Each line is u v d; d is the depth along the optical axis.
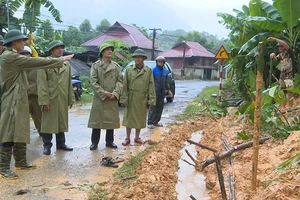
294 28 8.15
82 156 5.55
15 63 4.30
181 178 4.51
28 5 11.24
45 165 5.04
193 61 42.91
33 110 6.43
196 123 8.17
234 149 4.47
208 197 3.89
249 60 9.48
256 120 3.29
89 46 33.28
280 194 2.97
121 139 6.82
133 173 4.61
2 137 4.39
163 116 9.75
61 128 5.71
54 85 5.57
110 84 5.93
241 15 9.68
